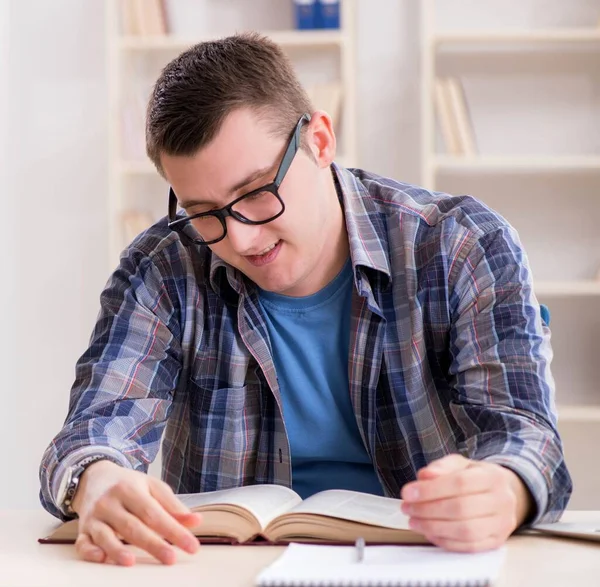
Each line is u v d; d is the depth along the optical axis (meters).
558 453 1.13
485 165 3.19
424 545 1.02
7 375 3.57
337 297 1.48
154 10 3.32
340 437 1.49
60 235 3.56
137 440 1.38
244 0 3.46
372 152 3.44
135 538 1.02
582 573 0.93
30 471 3.59
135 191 3.49
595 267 3.42
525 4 3.39
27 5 3.54
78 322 3.57
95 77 3.54
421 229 1.47
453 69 3.41
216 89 1.23
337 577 0.86
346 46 3.24
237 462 1.50
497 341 1.32
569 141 3.39
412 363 1.42
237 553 1.04
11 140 3.55
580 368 3.44
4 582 0.95
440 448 1.43
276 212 1.28
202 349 1.51
